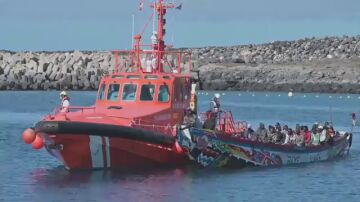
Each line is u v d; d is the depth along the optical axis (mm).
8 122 143375
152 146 65500
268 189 62938
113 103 69500
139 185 61469
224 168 70250
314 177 70438
